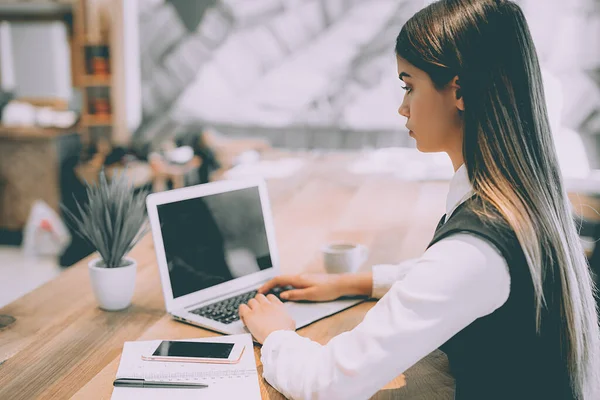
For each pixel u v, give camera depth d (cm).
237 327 116
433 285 76
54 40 524
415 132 87
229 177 343
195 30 570
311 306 129
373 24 538
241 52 567
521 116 78
